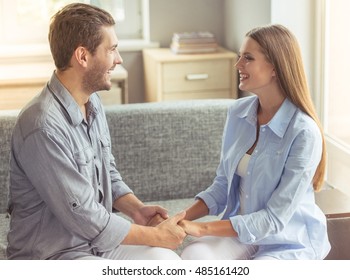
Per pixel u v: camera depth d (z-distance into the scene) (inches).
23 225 118.7
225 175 134.0
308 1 186.2
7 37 256.4
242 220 120.6
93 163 122.7
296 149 120.6
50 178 113.4
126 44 265.7
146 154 163.8
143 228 120.3
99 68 119.3
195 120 165.3
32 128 113.3
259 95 125.8
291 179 119.9
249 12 238.1
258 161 124.0
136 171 163.6
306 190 123.2
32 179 114.7
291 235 124.0
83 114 122.6
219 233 121.3
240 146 128.6
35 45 255.8
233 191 131.4
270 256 123.1
